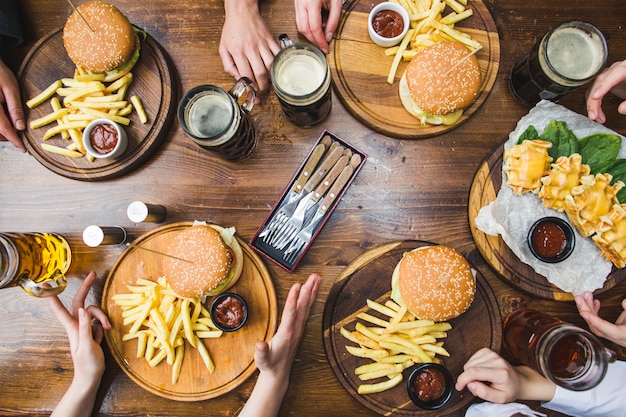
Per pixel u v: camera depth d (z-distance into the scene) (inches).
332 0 63.4
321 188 63.9
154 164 67.6
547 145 60.1
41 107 66.3
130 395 63.4
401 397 60.7
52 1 70.0
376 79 65.7
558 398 59.2
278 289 64.6
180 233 60.9
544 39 57.8
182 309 59.6
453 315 57.4
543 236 60.1
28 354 65.5
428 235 65.2
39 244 63.4
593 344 50.1
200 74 68.5
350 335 60.1
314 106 58.6
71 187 67.9
